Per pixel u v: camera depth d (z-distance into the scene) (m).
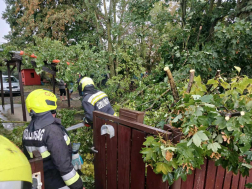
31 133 1.46
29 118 6.82
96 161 2.13
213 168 1.61
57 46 4.64
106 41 11.74
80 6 12.77
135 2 5.25
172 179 1.21
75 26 13.07
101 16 10.99
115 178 1.86
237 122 1.13
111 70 9.39
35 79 20.66
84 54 5.16
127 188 1.72
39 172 1.22
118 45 9.84
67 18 11.73
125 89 5.64
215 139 1.26
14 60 6.19
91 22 12.67
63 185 1.55
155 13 8.05
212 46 3.87
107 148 1.91
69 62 4.88
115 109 3.84
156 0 5.13
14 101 10.25
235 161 1.25
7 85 11.73
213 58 3.71
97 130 2.03
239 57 3.94
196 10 5.97
